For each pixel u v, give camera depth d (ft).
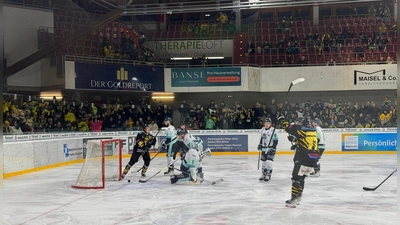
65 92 59.36
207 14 85.05
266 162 31.63
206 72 63.57
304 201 24.48
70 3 68.13
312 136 21.84
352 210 22.02
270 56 70.18
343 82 63.52
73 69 55.11
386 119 56.65
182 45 74.13
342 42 71.72
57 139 43.93
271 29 77.00
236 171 38.55
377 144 55.31
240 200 24.82
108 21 59.88
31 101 45.70
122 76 59.77
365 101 66.49
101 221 20.12
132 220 20.25
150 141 33.17
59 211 22.38
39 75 57.72
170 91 64.08
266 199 25.09
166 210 22.33
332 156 51.80
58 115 48.62
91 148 31.32
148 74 62.34
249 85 63.16
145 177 34.01
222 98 67.92
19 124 41.75
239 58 71.77
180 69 63.87
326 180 32.55
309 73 64.18
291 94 67.56
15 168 36.60
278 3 60.39
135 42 72.84
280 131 55.93
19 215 21.54
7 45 56.59
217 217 20.67
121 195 26.78
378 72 62.69
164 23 80.48
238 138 56.44
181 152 31.12
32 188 29.91
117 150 52.75
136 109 57.88
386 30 74.59
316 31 77.15
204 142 56.80
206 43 73.77
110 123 54.70
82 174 31.04
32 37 59.16
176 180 30.91
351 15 80.43
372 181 32.04
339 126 57.41
